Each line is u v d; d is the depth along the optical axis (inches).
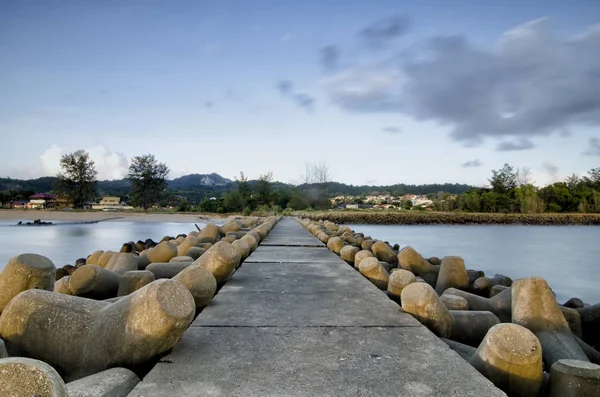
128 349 111.6
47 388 68.1
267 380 102.3
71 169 3243.1
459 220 2242.9
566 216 2368.4
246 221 807.1
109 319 118.3
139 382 102.0
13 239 943.0
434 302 161.5
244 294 199.2
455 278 304.8
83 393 91.4
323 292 204.8
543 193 2979.8
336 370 108.5
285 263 304.3
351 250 340.2
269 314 163.0
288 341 131.2
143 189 3284.9
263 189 2326.5
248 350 122.8
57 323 126.0
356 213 2100.1
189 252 317.1
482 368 117.9
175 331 112.1
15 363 69.0
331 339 133.5
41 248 764.0
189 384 99.5
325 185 2568.9
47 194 3814.0
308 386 99.0
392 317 159.5
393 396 94.5
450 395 95.0
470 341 167.5
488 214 2466.8
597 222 2332.7
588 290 481.7
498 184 3115.2
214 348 124.1
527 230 1710.1
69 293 204.4
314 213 2065.7
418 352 122.1
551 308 177.9
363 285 222.8
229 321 152.8
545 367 162.7
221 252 220.7
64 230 1255.5
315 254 359.3
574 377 105.7
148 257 311.1
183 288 118.0
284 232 653.9
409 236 1320.1
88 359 118.5
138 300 113.7
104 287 205.8
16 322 130.4
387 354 120.3
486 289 307.7
